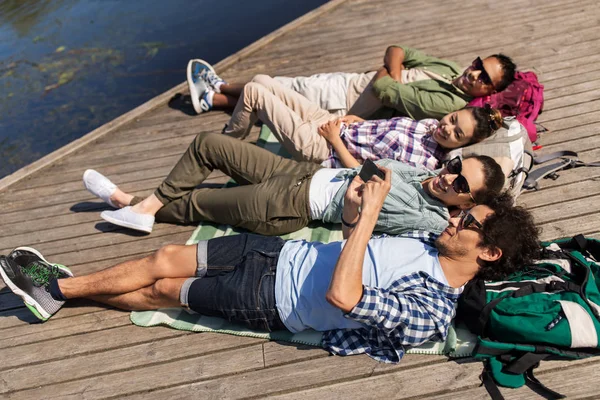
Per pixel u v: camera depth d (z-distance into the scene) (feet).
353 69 16.12
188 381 7.57
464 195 8.46
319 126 11.05
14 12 29.58
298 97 11.77
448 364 7.36
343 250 6.73
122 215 10.22
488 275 7.32
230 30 25.43
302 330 7.83
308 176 9.56
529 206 10.07
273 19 26.18
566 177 10.64
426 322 6.91
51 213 11.59
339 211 9.27
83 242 10.61
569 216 9.68
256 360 7.72
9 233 11.12
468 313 7.23
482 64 11.19
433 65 12.32
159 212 10.50
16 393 7.70
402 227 8.79
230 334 8.13
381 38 17.80
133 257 10.09
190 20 26.89
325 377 7.38
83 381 7.75
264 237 8.36
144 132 14.32
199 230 10.24
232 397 7.29
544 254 7.78
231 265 8.18
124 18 27.78
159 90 21.02
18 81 22.52
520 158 9.57
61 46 25.35
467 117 9.70
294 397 7.20
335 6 20.54
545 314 6.85
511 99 11.18
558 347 6.88
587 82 13.58
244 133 12.08
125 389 7.56
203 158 10.08
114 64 23.24
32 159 17.47
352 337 7.57
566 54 15.03
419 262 7.30
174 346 8.08
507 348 6.94
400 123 10.49
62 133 18.74
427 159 10.21
